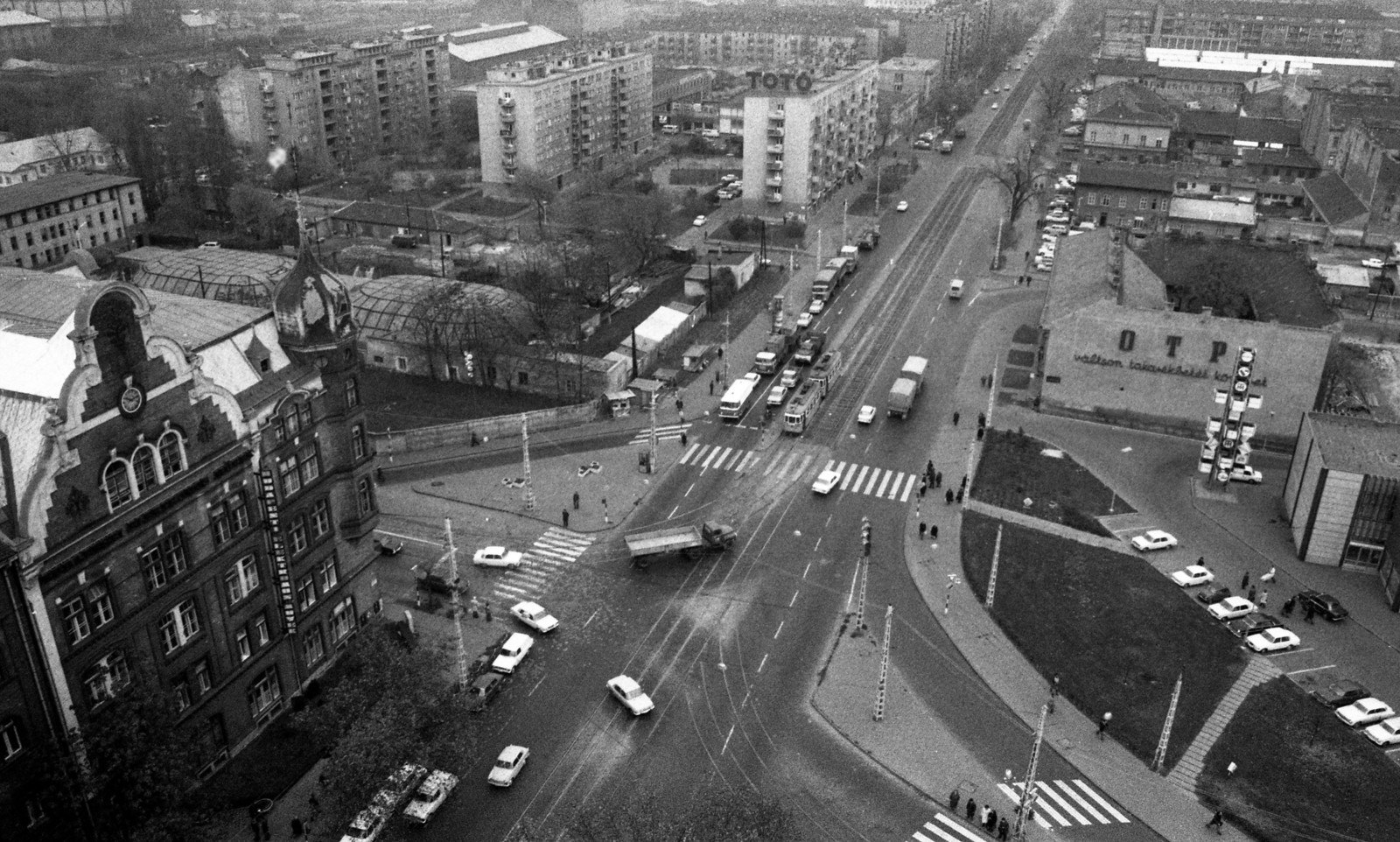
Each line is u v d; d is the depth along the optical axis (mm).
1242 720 70750
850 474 102500
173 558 60031
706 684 73750
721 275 149625
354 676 69188
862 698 72625
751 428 112500
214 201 191625
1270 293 125875
